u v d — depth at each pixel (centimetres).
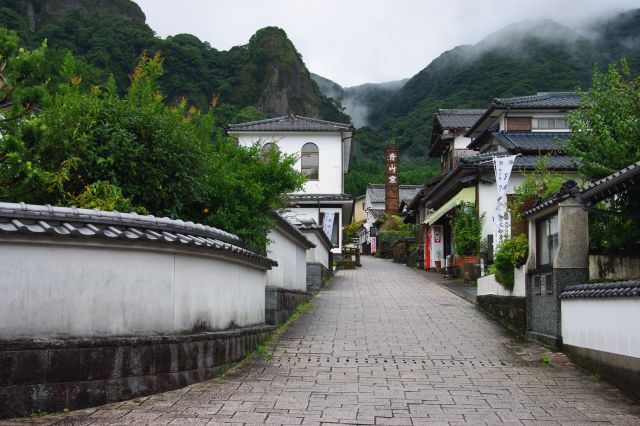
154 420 600
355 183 7406
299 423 623
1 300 573
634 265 1053
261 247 1191
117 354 657
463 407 709
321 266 2244
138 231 699
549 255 1148
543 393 785
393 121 9225
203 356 803
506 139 2562
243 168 1203
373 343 1153
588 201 1065
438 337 1225
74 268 632
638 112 1330
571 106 2609
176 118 1055
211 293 855
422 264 3478
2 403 561
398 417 659
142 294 703
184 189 991
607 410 700
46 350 592
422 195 3462
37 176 793
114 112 979
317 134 3334
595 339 896
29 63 791
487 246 2473
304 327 1337
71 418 581
